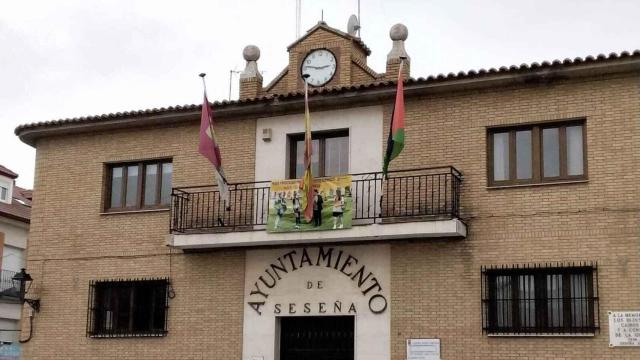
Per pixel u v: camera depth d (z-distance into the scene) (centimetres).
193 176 1909
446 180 1664
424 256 1669
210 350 1803
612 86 1598
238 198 1836
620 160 1567
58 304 1967
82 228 1988
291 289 1761
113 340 1895
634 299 1507
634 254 1523
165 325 1852
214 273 1834
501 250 1616
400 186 1702
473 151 1678
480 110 1688
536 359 1552
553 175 1620
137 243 1925
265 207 1802
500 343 1582
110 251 1947
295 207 1727
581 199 1580
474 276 1623
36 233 2033
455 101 1712
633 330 1496
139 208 1955
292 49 2139
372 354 1670
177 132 1947
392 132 1605
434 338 1630
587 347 1522
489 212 1639
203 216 1856
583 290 1554
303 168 1834
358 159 1764
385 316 1675
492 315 1606
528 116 1645
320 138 1830
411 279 1669
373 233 1652
